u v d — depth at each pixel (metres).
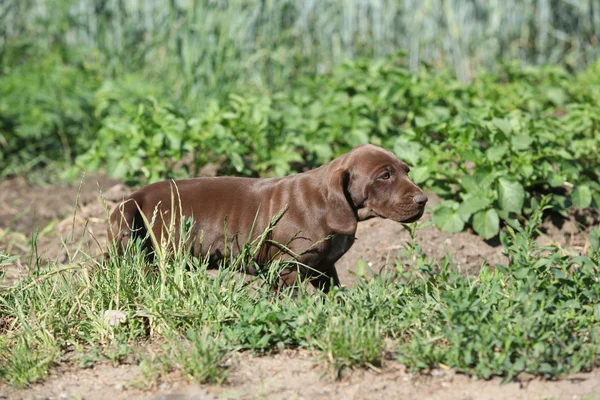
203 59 16.83
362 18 19.70
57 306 7.91
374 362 6.97
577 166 11.29
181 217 8.20
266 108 12.98
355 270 10.25
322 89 15.77
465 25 20.06
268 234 8.70
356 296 7.80
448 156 11.17
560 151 11.08
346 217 8.33
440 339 7.16
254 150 12.68
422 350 6.89
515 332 6.92
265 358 7.18
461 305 7.07
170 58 17.97
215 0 17.20
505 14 20.36
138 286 8.11
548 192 11.53
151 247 8.88
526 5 20.31
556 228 10.97
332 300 7.81
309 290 9.59
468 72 19.88
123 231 8.77
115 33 19.52
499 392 6.52
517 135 11.02
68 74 16.97
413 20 19.70
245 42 18.73
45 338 7.46
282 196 8.75
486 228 10.38
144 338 7.69
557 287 7.97
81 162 13.06
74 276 8.51
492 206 10.57
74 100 15.97
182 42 17.61
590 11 20.81
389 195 8.50
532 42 20.84
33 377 6.91
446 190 11.12
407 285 8.08
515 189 10.41
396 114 13.70
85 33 20.50
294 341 7.38
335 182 8.34
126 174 11.92
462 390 6.59
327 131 12.77
